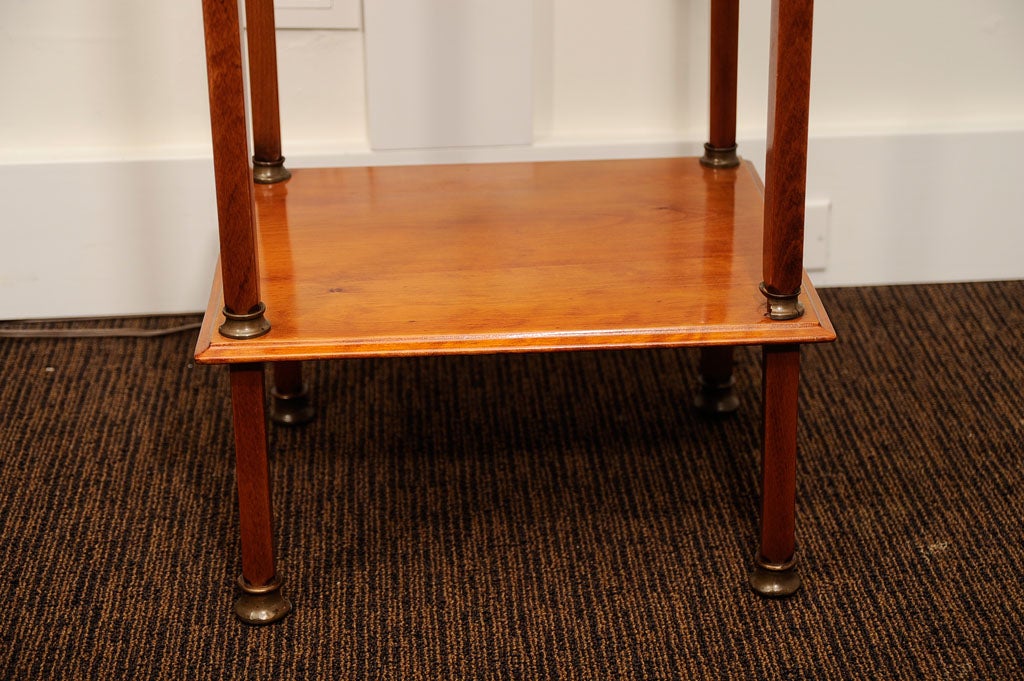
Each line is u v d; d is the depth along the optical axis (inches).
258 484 33.5
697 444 43.3
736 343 32.0
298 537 38.7
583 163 44.7
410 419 44.9
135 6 47.6
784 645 34.1
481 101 49.6
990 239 53.1
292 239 38.1
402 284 35.1
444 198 41.5
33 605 35.7
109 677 33.1
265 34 40.1
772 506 34.9
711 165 43.7
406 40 48.1
